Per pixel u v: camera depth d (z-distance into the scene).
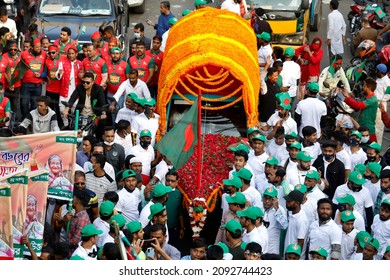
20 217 14.45
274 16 26.38
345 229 16.91
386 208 17.02
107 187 18.33
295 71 23.08
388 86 23.05
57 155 16.30
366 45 25.44
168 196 18.45
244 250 15.70
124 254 14.50
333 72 23.36
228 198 16.75
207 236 18.83
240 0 24.69
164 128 20.14
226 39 20.66
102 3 25.98
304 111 21.42
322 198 16.91
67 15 25.73
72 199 16.69
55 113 20.95
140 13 30.20
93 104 21.25
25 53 22.56
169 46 21.44
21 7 27.62
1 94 21.91
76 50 22.52
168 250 16.06
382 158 19.98
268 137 20.14
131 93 20.23
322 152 19.14
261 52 23.09
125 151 19.78
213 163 19.22
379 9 28.17
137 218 17.81
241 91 20.12
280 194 18.00
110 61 22.53
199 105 17.11
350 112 22.12
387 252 15.64
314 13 29.00
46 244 16.38
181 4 31.11
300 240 17.05
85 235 15.28
